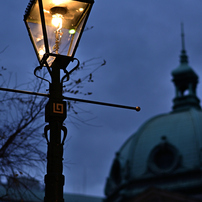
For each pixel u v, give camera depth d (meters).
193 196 93.69
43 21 12.20
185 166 95.44
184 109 104.06
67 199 95.06
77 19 12.52
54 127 12.18
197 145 96.50
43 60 12.31
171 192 87.50
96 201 101.50
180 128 99.56
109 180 102.06
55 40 12.45
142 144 99.75
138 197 89.12
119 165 100.12
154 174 96.38
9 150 16.83
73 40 12.51
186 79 109.88
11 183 16.50
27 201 16.69
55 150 11.98
